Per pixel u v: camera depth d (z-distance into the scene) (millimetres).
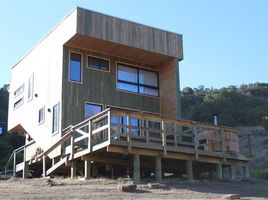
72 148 19719
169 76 25312
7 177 25781
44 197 13641
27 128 26109
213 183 19078
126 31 23578
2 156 47844
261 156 48219
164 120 19312
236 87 89188
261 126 65500
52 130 22766
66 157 20062
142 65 25594
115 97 24062
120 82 24500
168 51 24891
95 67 23844
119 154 18656
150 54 24656
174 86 24828
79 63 23297
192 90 85812
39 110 24734
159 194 14891
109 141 17516
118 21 23406
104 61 24266
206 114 70125
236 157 21297
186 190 16266
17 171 26312
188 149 19641
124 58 25000
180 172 23203
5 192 14836
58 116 22344
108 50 24031
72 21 22281
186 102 80500
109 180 17844
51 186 16547
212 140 20969
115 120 22078
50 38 24375
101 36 22594
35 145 25047
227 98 75875
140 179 19141
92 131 18859
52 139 22625
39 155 22969
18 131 29469
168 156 19109
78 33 21844
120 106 24078
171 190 16062
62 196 13859
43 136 23766
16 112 28125
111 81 24156
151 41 24391
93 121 19250
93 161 19094
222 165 21453
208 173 23625
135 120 23734
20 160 42531
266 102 78750
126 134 18328
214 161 20547
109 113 17875
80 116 22578
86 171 18875
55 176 21750
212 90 85312
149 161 20484
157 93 25703
